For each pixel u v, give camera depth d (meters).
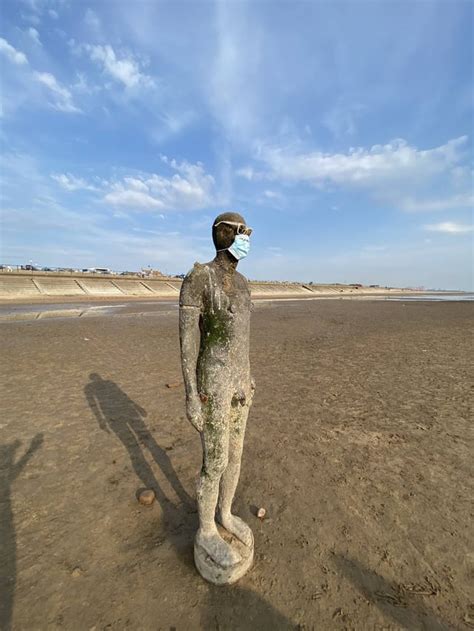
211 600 2.64
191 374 2.63
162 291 50.69
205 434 2.71
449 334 16.11
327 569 2.92
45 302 34.56
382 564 2.97
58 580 2.82
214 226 2.72
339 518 3.54
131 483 4.16
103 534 3.33
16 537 3.29
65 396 7.09
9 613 2.53
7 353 10.95
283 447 5.05
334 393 7.49
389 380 8.50
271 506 3.74
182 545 3.19
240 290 2.77
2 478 4.24
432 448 5.05
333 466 4.55
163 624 2.46
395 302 45.56
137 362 10.09
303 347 12.71
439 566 2.95
